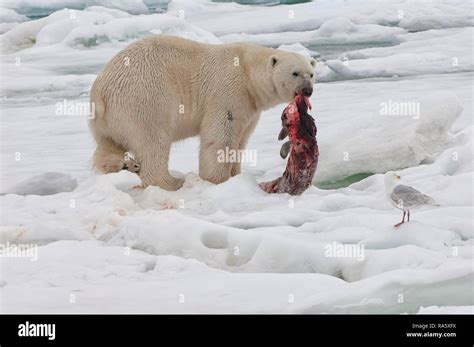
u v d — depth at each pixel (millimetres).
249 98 12383
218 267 8812
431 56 26062
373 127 13617
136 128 11812
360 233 9344
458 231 9281
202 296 7336
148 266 8586
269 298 7227
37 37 34625
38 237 9859
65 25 34688
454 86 20781
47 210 10953
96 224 10195
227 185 11672
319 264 8531
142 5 47875
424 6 38281
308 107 11680
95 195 11289
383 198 11164
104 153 12227
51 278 8016
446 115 13414
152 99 11789
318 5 44188
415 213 9961
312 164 11672
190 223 9359
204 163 12297
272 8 44344
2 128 19172
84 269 8250
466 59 25656
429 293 7219
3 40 35156
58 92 24516
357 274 8336
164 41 12180
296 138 11547
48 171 14414
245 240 9016
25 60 31016
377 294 7027
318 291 7391
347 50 30859
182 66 12164
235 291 7449
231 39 33656
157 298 7316
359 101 19672
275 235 8914
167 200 11391
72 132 18531
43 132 18578
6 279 8023
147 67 11867
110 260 8602
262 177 13406
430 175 12008
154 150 11945
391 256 8203
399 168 13266
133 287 7680
